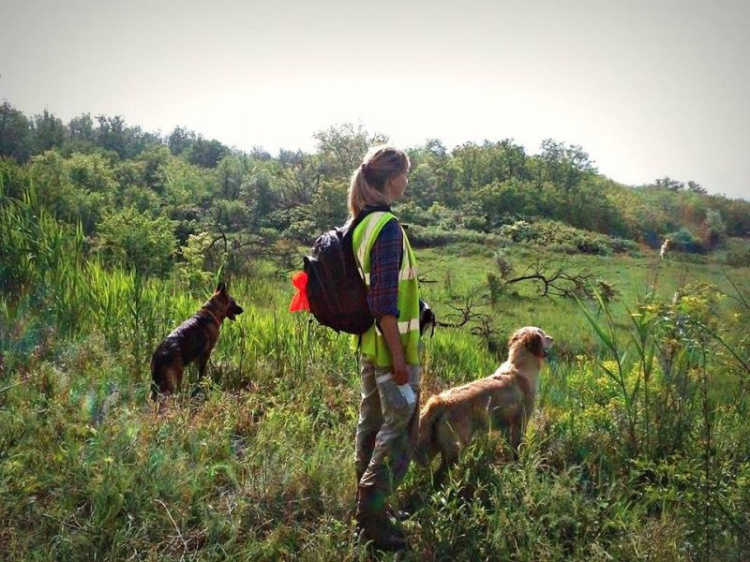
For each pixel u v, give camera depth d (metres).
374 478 3.33
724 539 3.28
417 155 94.44
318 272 3.32
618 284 21.58
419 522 3.45
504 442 4.27
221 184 73.31
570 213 71.81
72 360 5.32
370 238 3.19
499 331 19.50
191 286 13.38
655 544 3.26
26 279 6.77
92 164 50.53
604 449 4.50
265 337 6.84
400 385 3.25
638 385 4.71
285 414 4.62
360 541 3.32
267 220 51.09
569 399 5.92
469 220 64.69
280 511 3.53
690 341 4.38
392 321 3.16
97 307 6.72
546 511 3.56
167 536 3.20
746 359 4.38
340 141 64.62
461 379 7.83
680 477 3.67
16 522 3.04
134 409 4.41
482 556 3.22
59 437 3.93
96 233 18.58
